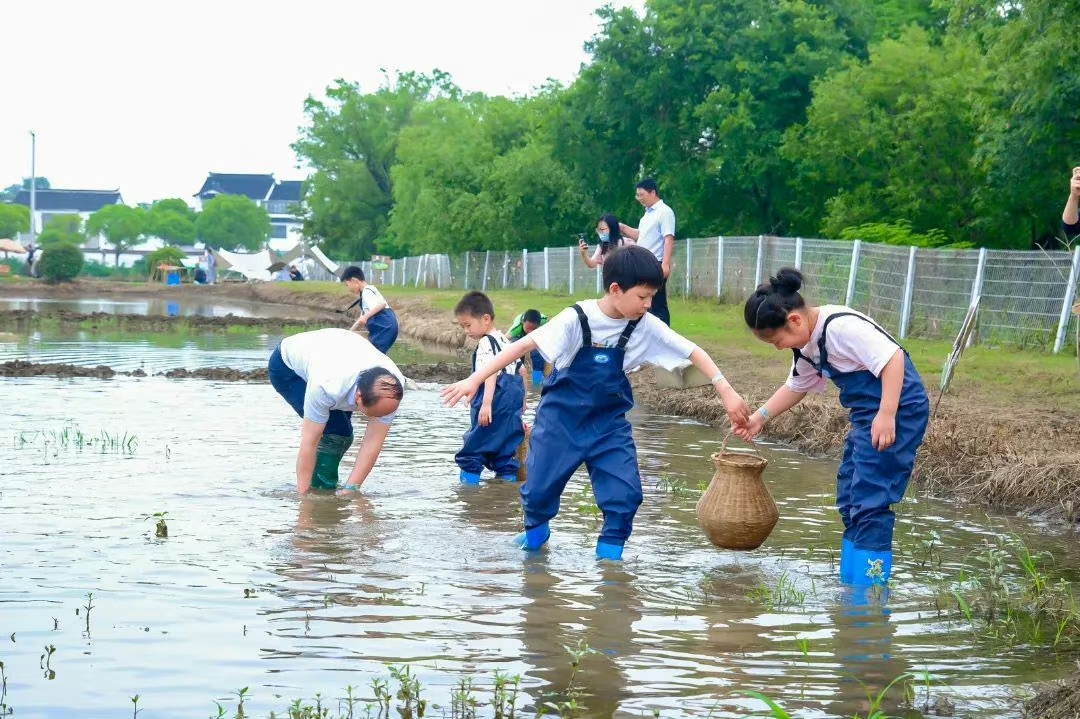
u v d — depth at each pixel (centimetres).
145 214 12662
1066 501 766
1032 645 489
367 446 805
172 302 5006
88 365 1830
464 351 2330
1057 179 2092
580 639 487
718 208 3544
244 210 12675
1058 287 1617
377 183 7794
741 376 1419
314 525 695
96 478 834
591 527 714
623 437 636
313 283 6078
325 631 490
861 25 3459
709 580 588
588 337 619
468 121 6038
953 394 1209
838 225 2780
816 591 571
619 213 3934
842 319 577
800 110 3269
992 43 2106
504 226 4491
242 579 569
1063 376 1348
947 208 2702
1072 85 1853
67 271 6475
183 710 402
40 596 533
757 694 373
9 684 423
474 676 440
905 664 462
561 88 4762
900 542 690
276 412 1253
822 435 1028
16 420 1159
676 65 3375
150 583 558
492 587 566
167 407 1288
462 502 782
